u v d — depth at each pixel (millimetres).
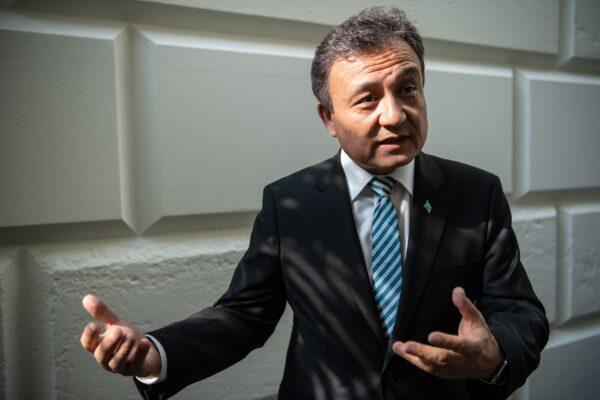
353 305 1145
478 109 2260
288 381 1253
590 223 2594
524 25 2363
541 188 2441
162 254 1695
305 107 1888
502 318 1118
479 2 2240
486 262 1189
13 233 1508
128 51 1646
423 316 1122
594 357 2635
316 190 1250
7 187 1465
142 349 988
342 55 1064
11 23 1471
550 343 2504
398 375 1109
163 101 1651
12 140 1466
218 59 1727
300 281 1204
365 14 1103
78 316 1569
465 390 1187
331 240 1189
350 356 1143
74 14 1568
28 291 1529
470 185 1231
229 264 1799
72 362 1567
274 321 1301
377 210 1183
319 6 1883
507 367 1006
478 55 2309
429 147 2141
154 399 1106
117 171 1612
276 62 1824
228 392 1816
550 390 2494
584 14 2537
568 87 2518
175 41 1678
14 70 1461
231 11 1725
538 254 2418
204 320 1196
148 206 1688
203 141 1717
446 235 1170
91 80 1561
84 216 1569
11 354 1501
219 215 1798
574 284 2547
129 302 1638
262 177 1821
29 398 1536
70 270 1556
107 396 1622
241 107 1771
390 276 1146
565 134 2514
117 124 1607
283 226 1241
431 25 2125
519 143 2414
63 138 1530
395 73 1027
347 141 1102
